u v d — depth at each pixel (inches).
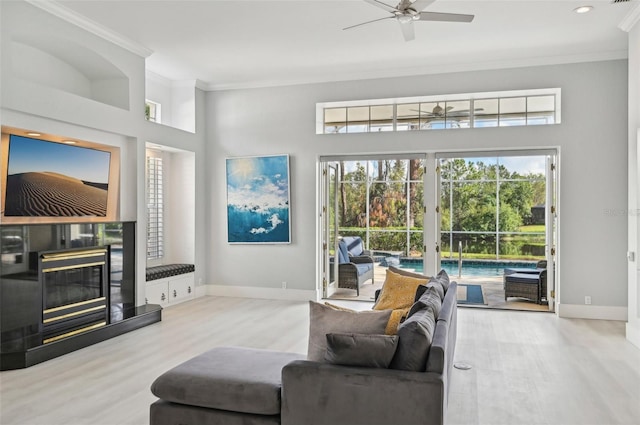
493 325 215.3
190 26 196.5
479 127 247.3
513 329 208.4
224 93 287.3
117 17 187.2
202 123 287.4
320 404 92.1
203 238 289.9
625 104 226.2
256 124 281.9
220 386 100.0
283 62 244.4
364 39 210.7
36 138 181.5
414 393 87.0
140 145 227.0
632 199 187.2
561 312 233.9
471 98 255.1
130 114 219.8
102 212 211.0
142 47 219.9
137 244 224.7
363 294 277.9
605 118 228.8
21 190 173.0
